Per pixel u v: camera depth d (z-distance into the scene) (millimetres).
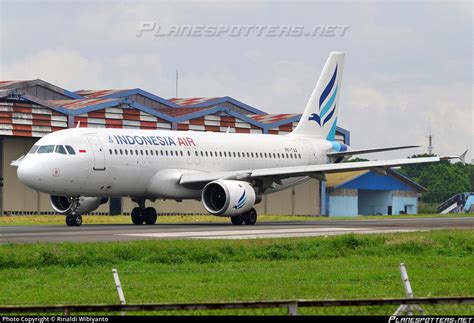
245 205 158500
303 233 132125
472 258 103000
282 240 109188
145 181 163250
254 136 188875
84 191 155125
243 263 96625
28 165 149375
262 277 85125
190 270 90750
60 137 152750
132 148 160375
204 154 174125
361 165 164500
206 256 98312
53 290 77500
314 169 165000
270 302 52844
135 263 94812
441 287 79688
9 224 173375
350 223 174125
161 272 89000
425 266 95062
